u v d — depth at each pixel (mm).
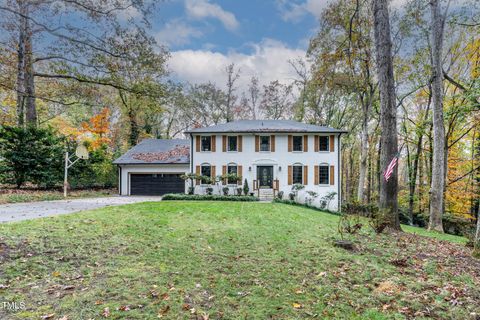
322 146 19812
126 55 15320
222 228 7836
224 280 4176
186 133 19922
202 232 7219
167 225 7781
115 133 30125
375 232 8117
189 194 17969
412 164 25016
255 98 33344
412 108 22781
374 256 5691
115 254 5016
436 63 12734
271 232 7586
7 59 16109
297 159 19672
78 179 19969
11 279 3740
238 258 5254
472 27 15008
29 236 5551
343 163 33969
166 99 18797
